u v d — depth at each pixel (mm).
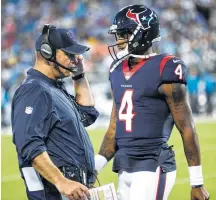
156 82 13195
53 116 12891
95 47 61344
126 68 13695
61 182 12281
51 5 70375
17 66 56281
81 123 13633
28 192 13297
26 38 63875
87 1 70812
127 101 13523
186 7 71688
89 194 12445
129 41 13555
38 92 12812
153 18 13633
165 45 62125
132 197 13211
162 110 13383
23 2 69688
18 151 12602
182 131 13188
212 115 54375
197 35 67125
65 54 13266
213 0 73500
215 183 27109
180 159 32562
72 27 67312
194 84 53906
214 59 60969
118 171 13898
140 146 13438
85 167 13359
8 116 50594
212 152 35094
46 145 12992
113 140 14453
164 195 13539
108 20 68938
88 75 55625
